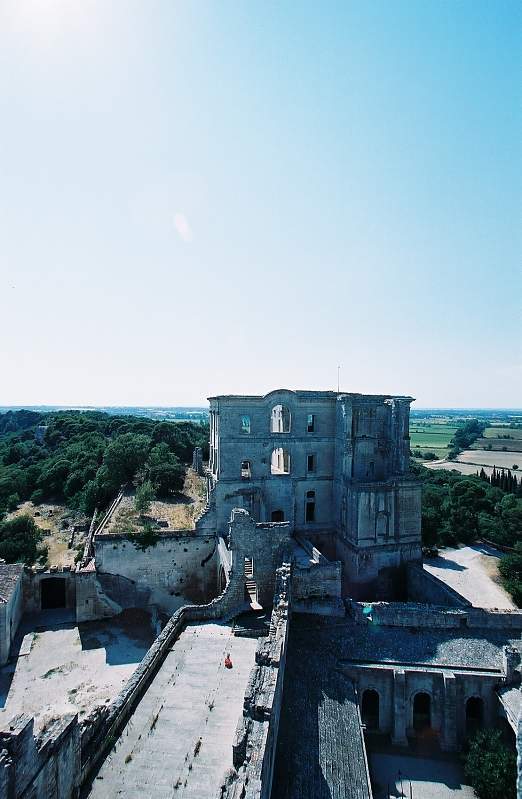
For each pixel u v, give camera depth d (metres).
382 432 64.00
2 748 18.53
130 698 31.17
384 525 58.38
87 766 25.38
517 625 45.06
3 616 48.03
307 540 61.22
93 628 54.59
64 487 104.00
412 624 44.81
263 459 62.25
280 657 30.92
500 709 38.34
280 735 30.91
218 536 59.34
